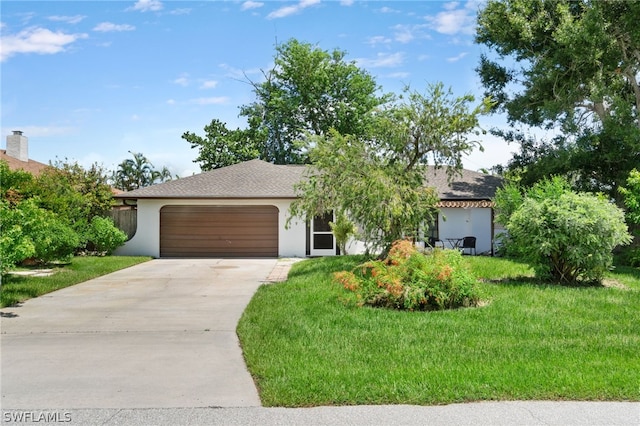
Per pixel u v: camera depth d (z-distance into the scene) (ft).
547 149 85.66
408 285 32.81
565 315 30.50
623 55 80.02
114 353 23.97
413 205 48.47
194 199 74.13
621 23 77.00
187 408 17.29
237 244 74.59
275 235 74.59
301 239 74.28
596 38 73.15
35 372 21.16
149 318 31.63
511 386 18.38
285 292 39.27
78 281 47.65
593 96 75.41
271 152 135.74
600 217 40.68
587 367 20.58
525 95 85.71
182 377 20.53
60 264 59.41
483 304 34.19
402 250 35.88
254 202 74.18
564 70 80.43
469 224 77.61
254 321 29.94
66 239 55.83
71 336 27.20
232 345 25.38
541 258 42.80
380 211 45.44
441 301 32.35
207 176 80.18
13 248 37.58
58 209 61.87
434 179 85.15
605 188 77.05
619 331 26.94
